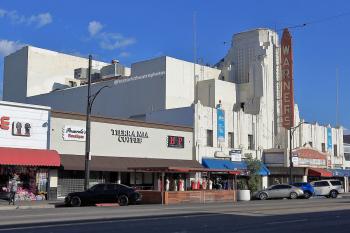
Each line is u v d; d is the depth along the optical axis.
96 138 41.28
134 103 55.22
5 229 15.94
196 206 31.25
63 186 38.81
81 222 18.77
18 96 66.62
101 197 32.81
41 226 17.03
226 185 49.41
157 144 45.75
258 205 32.16
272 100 58.56
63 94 61.41
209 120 50.28
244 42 61.19
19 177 36.50
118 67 64.75
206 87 55.97
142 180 44.00
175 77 54.19
